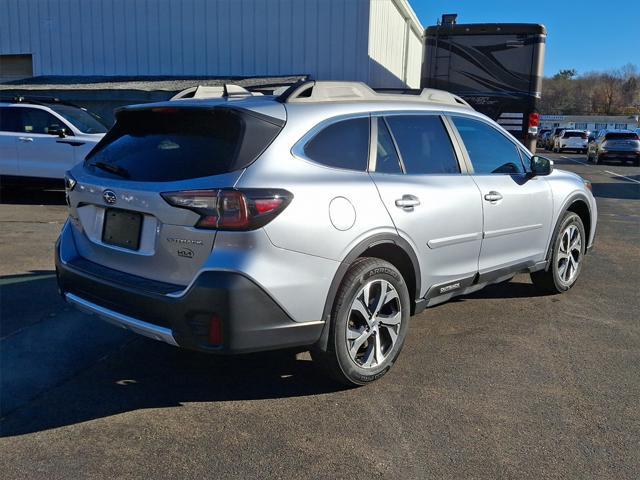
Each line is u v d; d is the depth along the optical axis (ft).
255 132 10.77
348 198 11.54
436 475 9.48
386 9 63.87
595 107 404.77
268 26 58.44
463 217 14.21
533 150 38.91
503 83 38.50
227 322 10.08
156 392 12.26
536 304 18.38
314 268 10.91
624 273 22.39
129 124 12.86
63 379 12.75
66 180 13.20
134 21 62.13
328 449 10.21
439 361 13.93
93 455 9.94
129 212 11.41
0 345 14.44
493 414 11.45
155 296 10.52
